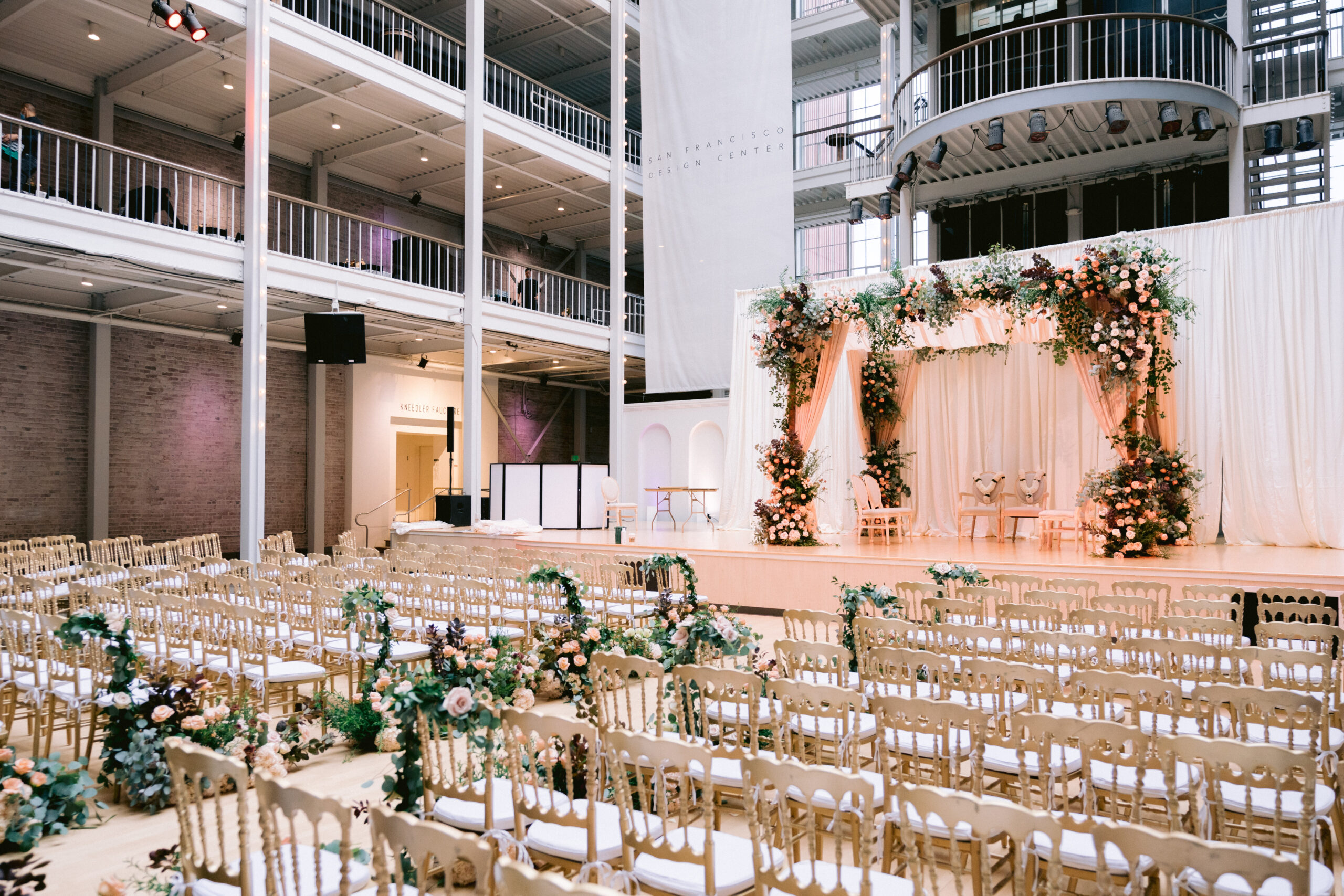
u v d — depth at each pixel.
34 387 12.13
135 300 12.20
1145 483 8.37
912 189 14.26
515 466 13.80
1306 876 1.51
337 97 12.37
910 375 12.13
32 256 9.87
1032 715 2.47
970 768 3.97
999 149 11.38
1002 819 1.80
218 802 2.21
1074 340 8.63
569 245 20.23
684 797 2.36
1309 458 9.22
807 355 10.20
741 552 9.32
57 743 4.89
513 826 2.72
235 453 14.59
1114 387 8.46
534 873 1.54
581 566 7.18
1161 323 8.44
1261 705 2.76
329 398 15.91
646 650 4.98
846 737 3.31
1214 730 3.17
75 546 9.51
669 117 14.95
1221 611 5.02
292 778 4.29
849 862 3.27
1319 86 11.46
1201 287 9.77
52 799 3.68
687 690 3.37
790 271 13.80
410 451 18.17
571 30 16.22
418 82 12.40
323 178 15.24
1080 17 10.89
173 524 13.67
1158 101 10.96
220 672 4.82
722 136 14.48
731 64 14.44
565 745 3.08
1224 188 12.52
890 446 12.28
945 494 12.07
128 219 9.38
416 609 6.57
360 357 11.02
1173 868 1.63
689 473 14.62
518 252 19.19
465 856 1.65
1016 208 13.90
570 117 16.34
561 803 2.93
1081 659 3.84
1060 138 12.61
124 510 13.06
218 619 5.32
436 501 14.34
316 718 5.00
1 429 11.77
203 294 11.66
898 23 14.52
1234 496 9.54
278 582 5.70
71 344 12.57
